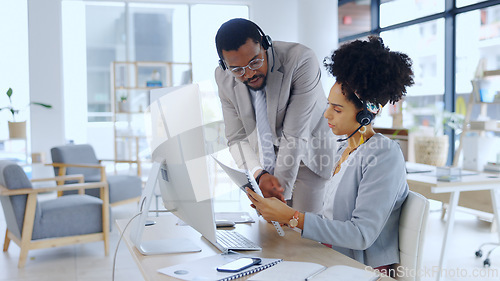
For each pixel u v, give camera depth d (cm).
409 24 684
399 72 146
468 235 426
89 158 564
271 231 180
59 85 745
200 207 143
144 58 816
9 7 728
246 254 151
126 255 392
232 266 134
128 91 793
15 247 421
